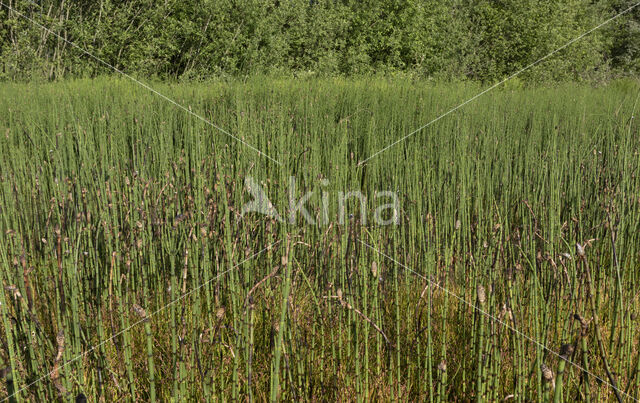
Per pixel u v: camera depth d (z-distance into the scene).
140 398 1.84
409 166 2.84
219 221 2.38
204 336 1.68
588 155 3.34
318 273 2.27
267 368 1.91
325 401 1.84
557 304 2.10
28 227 2.30
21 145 3.01
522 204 2.77
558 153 3.13
